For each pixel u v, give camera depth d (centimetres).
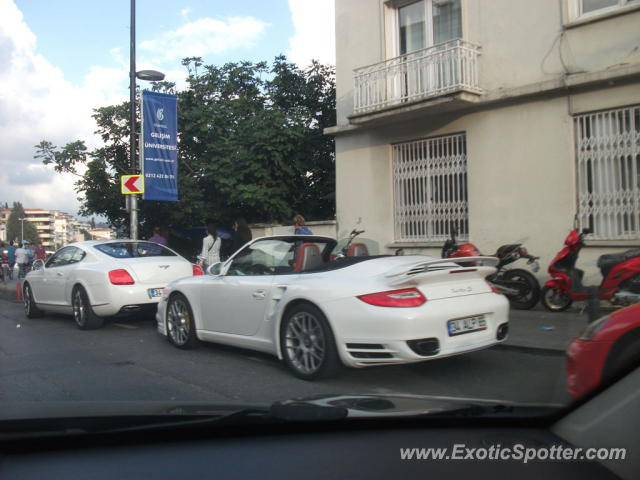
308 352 542
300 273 587
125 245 959
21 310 1233
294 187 1494
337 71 1330
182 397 503
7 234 13200
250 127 1480
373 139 1256
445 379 543
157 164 1320
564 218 974
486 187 1071
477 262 563
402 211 1218
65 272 948
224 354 688
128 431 246
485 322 527
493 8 1068
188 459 230
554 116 985
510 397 476
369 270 525
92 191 1666
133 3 1317
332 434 263
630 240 907
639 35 902
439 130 1141
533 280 898
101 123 1677
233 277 651
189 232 1645
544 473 236
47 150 1642
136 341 795
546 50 999
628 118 917
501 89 1053
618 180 926
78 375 596
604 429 284
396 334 475
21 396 515
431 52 1166
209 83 1666
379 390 510
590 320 765
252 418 259
